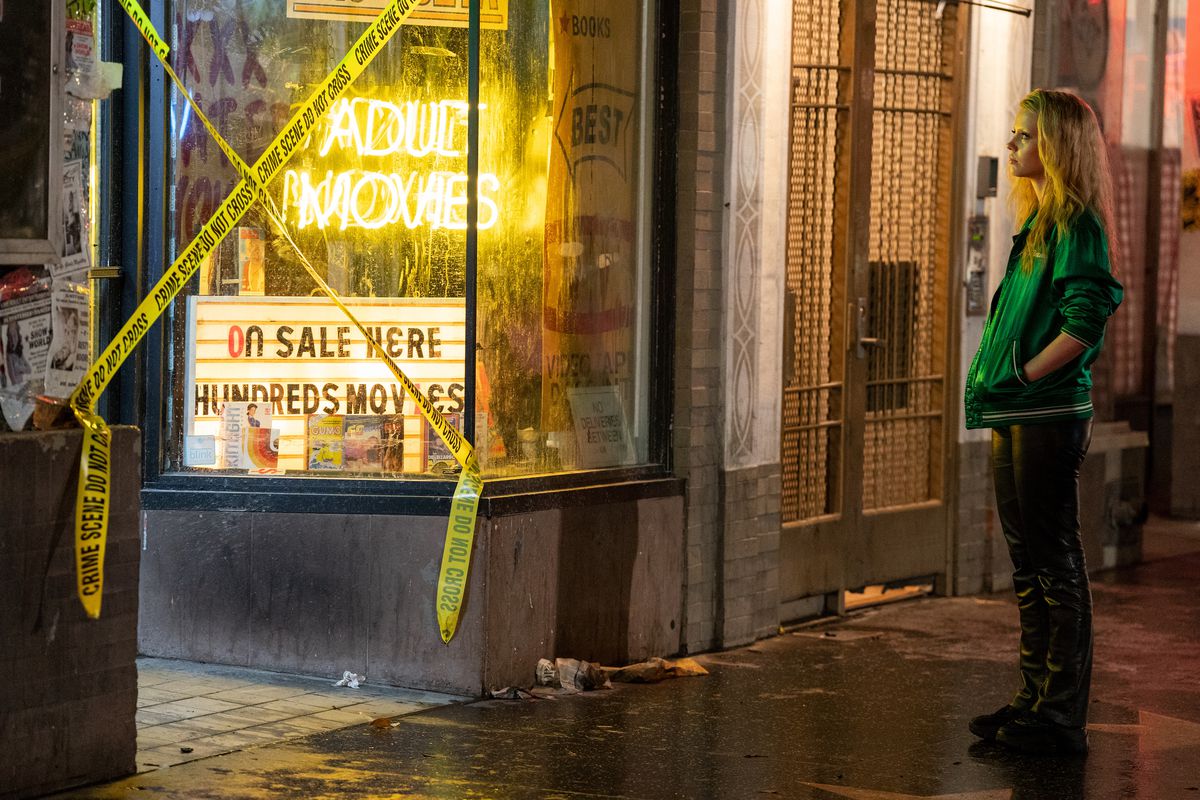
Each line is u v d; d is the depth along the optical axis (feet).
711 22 27.99
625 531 27.22
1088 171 22.09
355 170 25.29
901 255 33.96
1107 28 38.73
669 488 28.07
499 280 25.72
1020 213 23.61
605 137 27.22
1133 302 41.57
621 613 27.27
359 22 25.26
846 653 29.40
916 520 34.45
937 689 26.78
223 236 22.85
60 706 19.38
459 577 24.71
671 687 26.45
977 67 34.50
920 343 34.68
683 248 28.14
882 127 33.17
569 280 26.78
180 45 25.46
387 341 25.39
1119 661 29.50
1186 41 43.11
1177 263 43.88
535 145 26.07
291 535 25.41
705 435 28.71
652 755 22.44
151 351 25.59
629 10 27.43
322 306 25.54
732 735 23.63
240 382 25.72
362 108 25.18
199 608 25.86
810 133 31.40
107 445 19.61
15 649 18.78
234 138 25.59
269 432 25.73
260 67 25.43
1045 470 22.50
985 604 34.47
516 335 26.00
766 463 29.96
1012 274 22.82
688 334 28.25
